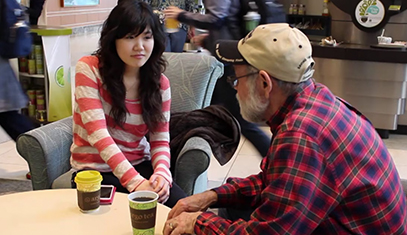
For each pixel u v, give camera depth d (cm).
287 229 125
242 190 172
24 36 298
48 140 223
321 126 129
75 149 212
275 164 129
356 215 131
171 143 245
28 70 454
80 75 205
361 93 476
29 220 156
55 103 459
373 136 140
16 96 315
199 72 275
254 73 141
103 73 205
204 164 221
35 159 219
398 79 461
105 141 199
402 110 475
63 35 454
